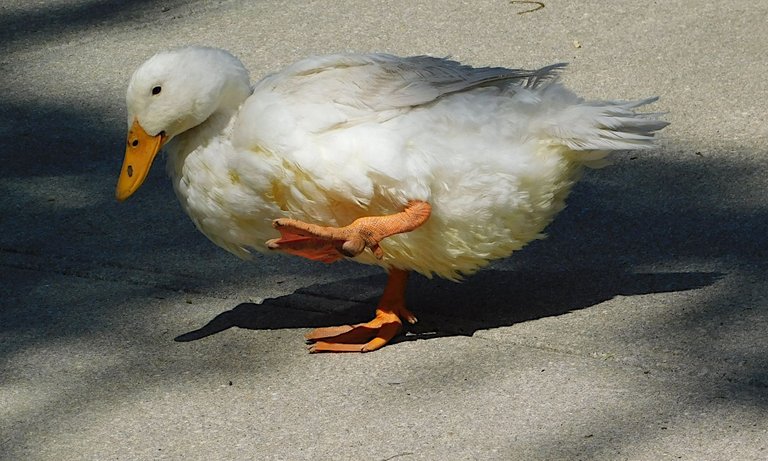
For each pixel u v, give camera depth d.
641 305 7.97
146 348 7.77
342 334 7.73
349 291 8.47
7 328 8.06
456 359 7.46
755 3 13.29
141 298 8.43
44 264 8.96
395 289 7.85
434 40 12.68
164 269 8.83
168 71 7.46
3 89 12.08
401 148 7.11
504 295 8.26
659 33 12.59
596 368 7.27
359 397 7.10
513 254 8.84
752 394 6.92
